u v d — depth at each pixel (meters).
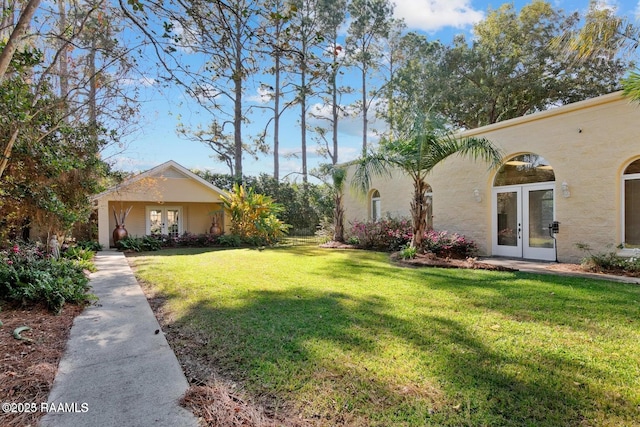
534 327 3.82
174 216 17.03
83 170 8.39
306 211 21.66
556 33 18.22
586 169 7.91
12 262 5.62
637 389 2.51
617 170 7.42
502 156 9.58
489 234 10.09
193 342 3.54
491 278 6.50
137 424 2.12
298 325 3.94
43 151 6.60
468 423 2.14
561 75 18.41
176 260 9.93
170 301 5.21
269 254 11.18
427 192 12.12
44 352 3.22
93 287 6.15
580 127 8.00
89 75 7.64
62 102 7.00
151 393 2.49
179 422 2.15
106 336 3.68
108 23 6.32
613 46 7.05
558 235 8.43
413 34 21.98
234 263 9.09
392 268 7.90
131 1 4.21
